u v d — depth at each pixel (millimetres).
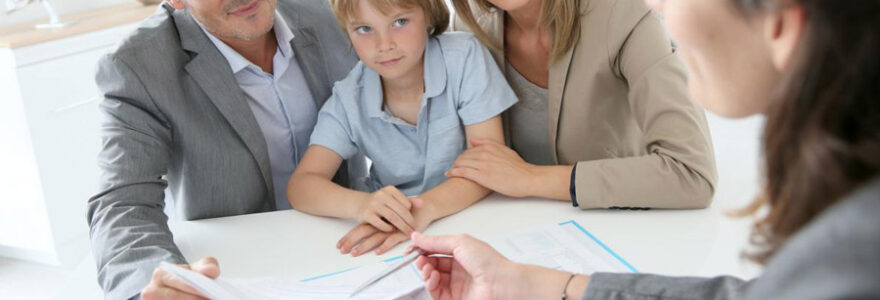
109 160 1131
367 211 1081
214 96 1225
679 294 661
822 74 335
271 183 1311
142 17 2766
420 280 911
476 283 833
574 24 1193
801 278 307
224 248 1077
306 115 1438
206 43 1242
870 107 326
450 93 1271
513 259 955
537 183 1130
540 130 1342
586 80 1214
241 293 820
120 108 1152
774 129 367
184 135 1211
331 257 1031
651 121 1146
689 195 1065
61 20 2682
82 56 2498
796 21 364
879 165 322
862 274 282
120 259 966
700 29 465
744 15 433
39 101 2359
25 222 2490
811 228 324
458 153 1300
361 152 1429
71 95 2471
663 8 506
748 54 451
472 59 1266
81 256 2572
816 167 339
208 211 1273
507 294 813
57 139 2439
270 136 1414
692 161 1073
